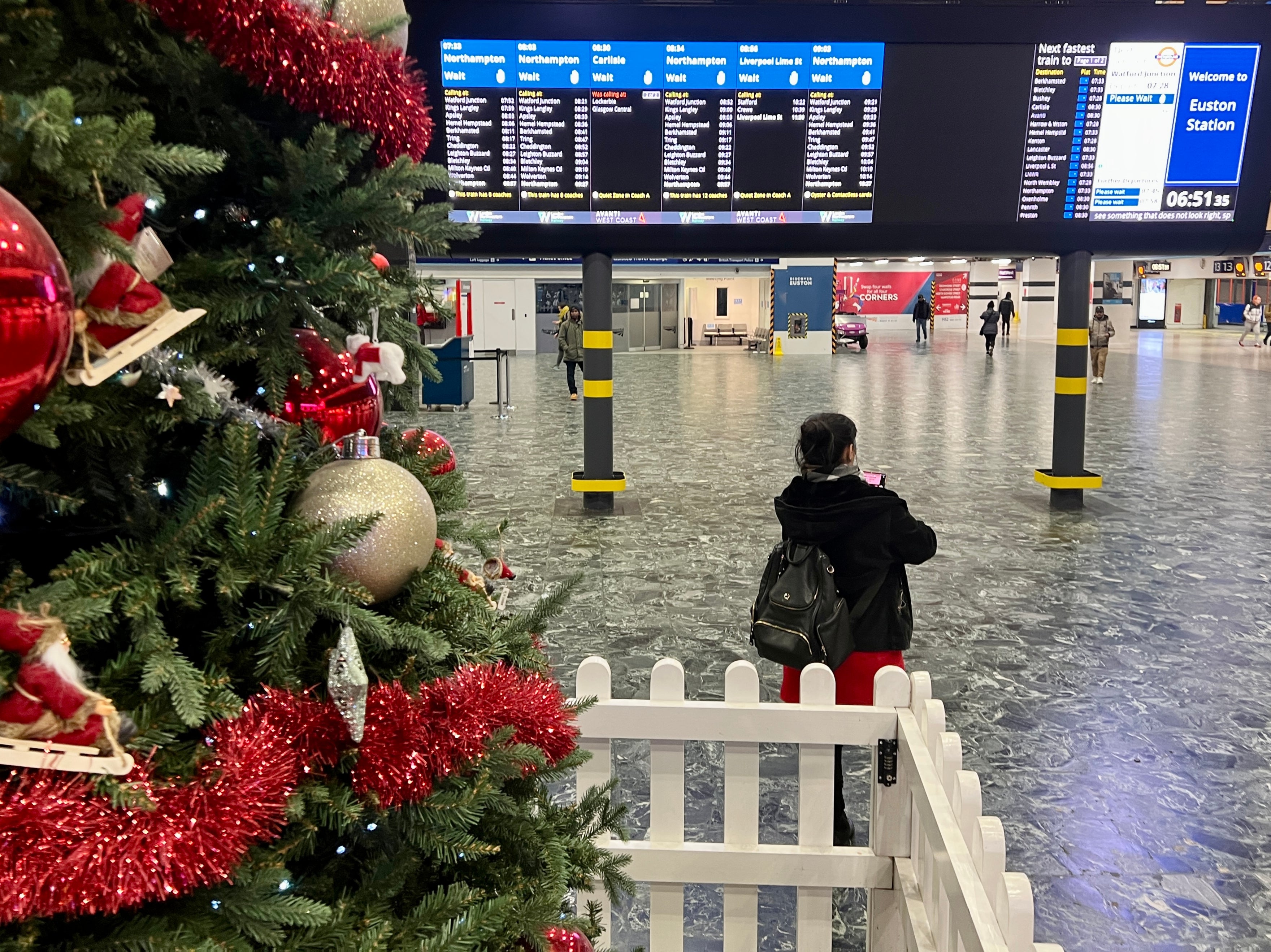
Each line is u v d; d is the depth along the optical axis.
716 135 7.47
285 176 1.37
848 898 3.08
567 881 1.70
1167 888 3.04
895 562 3.24
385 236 1.45
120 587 1.08
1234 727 4.23
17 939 0.98
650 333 37.25
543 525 8.09
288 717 1.23
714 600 6.08
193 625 1.31
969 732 4.19
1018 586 6.41
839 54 7.33
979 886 1.65
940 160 7.56
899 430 13.62
